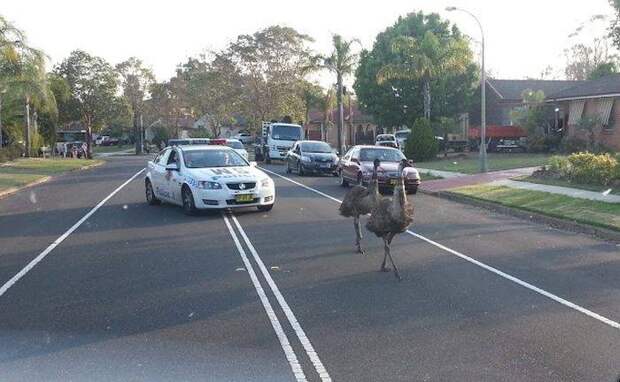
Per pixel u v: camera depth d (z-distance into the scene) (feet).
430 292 27.30
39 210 57.00
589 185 64.08
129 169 122.62
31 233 43.55
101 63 198.90
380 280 29.48
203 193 50.06
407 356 19.58
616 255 35.32
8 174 102.01
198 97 230.07
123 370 18.56
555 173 72.28
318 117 252.01
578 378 17.83
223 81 212.84
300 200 62.34
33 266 32.73
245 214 51.78
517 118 136.98
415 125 120.47
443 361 19.16
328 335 21.59
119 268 32.17
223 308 24.90
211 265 32.71
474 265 32.71
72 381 17.78
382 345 20.58
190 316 23.88
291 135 137.90
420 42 131.23
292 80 202.49
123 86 231.30
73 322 23.22
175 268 32.07
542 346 20.45
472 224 47.32
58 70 194.70
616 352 19.86
